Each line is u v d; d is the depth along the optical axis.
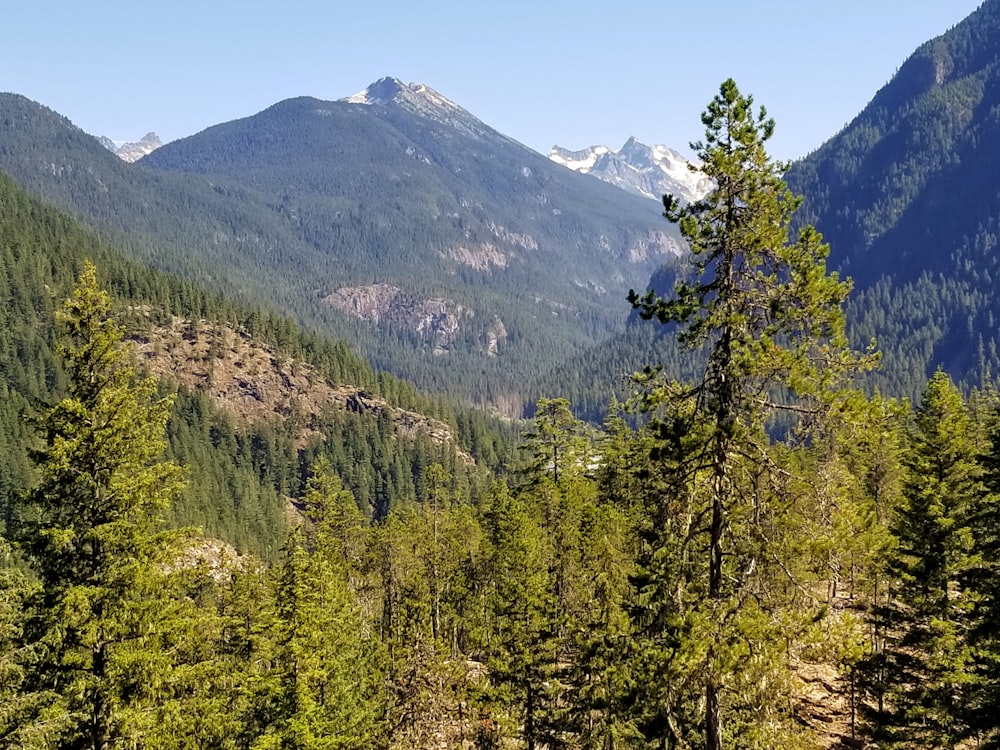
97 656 16.22
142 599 16.81
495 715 31.88
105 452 16.30
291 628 24.50
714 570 14.84
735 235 14.03
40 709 14.85
